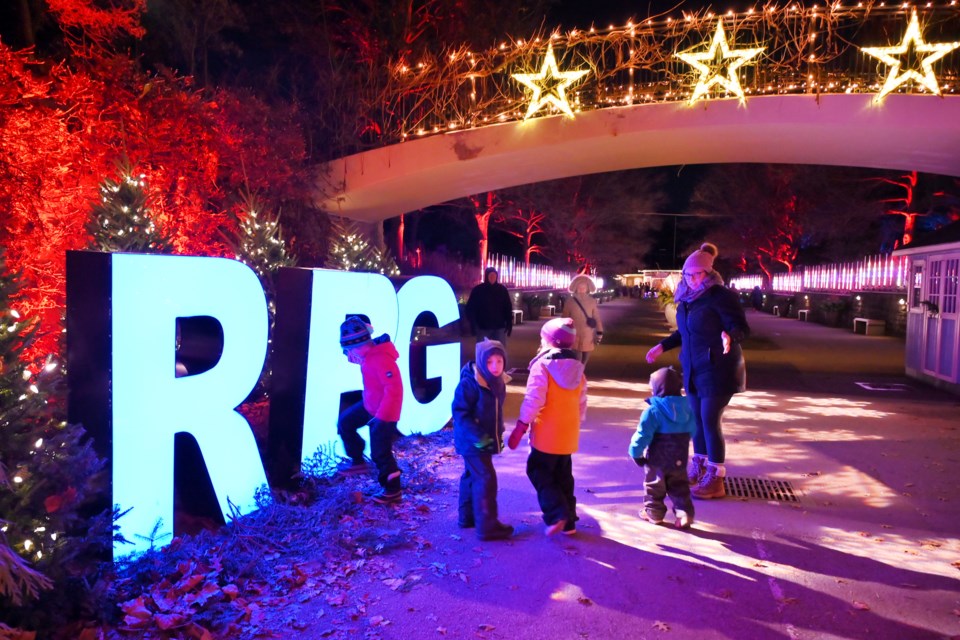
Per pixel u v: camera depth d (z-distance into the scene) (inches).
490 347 179.5
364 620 137.5
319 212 508.7
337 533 176.6
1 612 118.6
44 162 314.2
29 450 125.0
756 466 255.0
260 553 163.6
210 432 181.2
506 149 490.3
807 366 566.9
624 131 465.7
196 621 133.6
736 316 209.8
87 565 138.0
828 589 152.6
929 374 463.2
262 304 195.9
